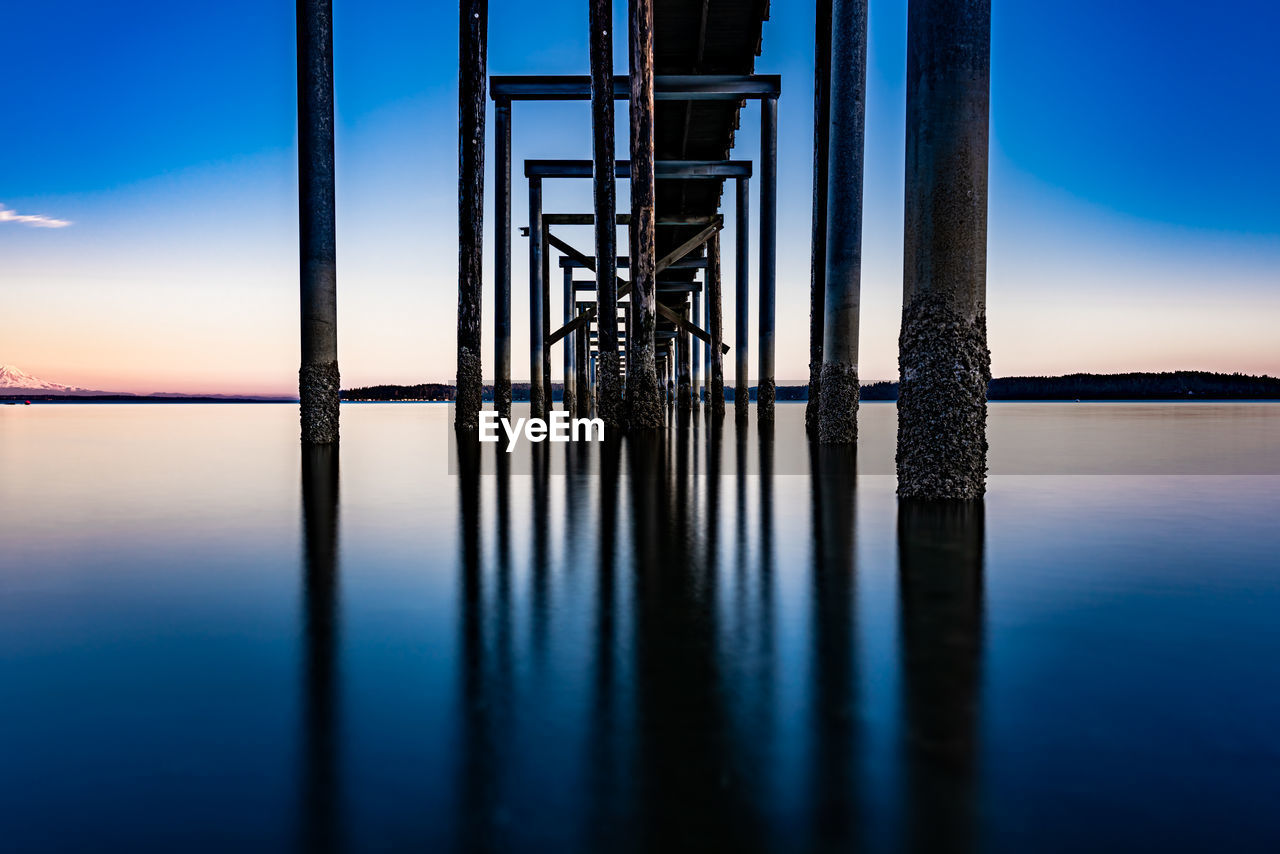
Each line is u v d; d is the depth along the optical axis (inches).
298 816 67.3
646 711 89.4
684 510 247.1
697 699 93.1
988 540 197.3
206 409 2957.7
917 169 251.9
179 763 77.3
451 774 74.4
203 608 136.8
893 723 86.0
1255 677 100.9
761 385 866.1
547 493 291.3
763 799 69.6
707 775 74.0
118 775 75.0
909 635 118.7
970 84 245.0
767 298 861.8
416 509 255.1
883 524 220.4
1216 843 63.0
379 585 152.8
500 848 62.0
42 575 163.9
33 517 245.0
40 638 120.0
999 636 118.6
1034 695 94.4
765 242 857.5
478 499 276.8
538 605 136.9
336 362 522.6
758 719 87.0
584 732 83.7
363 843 63.1
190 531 217.6
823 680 99.6
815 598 140.9
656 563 171.0
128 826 66.1
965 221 249.4
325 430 518.0
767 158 846.5
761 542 194.7
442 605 137.5
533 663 106.3
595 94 631.8
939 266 251.9
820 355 588.7
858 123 501.0
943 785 72.2
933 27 245.8
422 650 112.4
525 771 74.9
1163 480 337.7
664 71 840.3
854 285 508.4
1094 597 141.6
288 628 124.5
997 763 76.5
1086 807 68.4
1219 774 74.5
